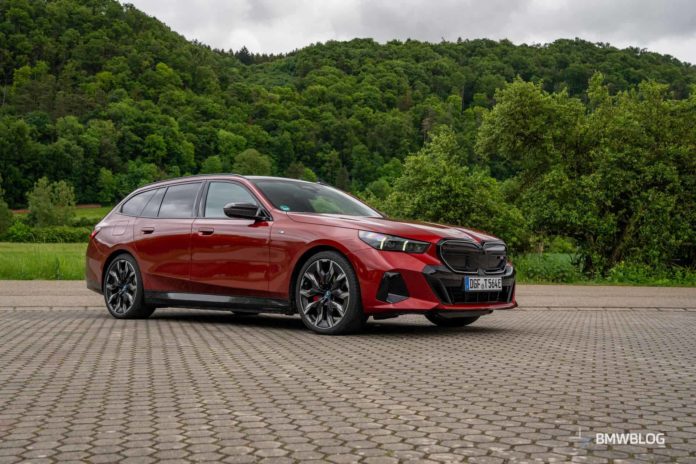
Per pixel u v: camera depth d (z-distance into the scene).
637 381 4.12
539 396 3.61
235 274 7.01
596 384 4.00
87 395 3.58
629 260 23.55
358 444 2.63
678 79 182.25
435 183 29.70
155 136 158.38
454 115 185.00
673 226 23.12
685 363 4.91
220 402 3.41
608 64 196.00
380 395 3.60
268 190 7.28
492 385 3.92
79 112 170.25
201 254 7.29
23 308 9.27
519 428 2.90
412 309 6.04
